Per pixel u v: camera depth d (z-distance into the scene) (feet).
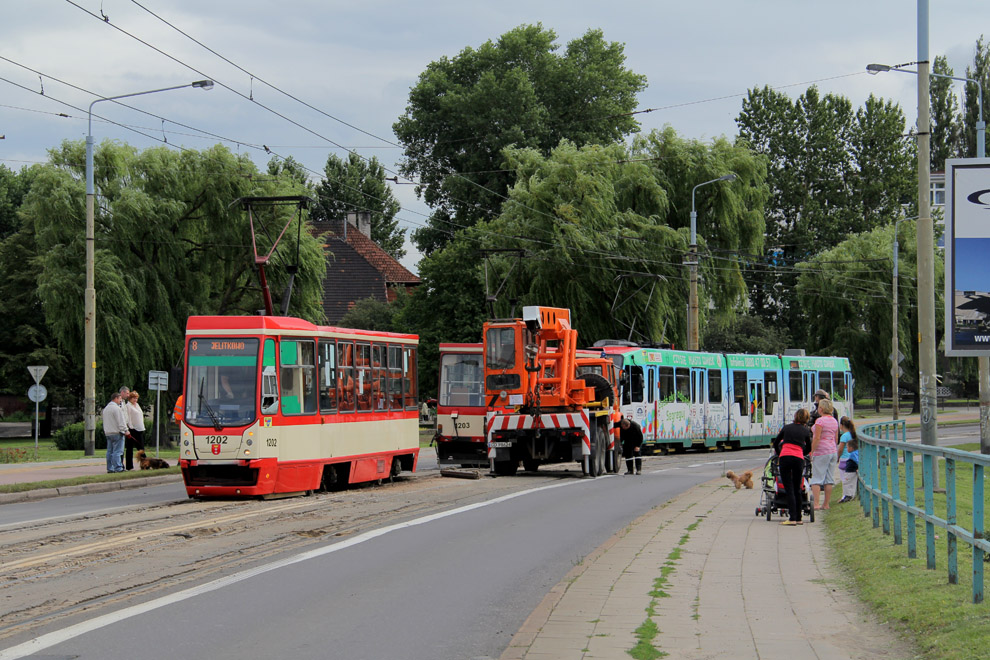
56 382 205.87
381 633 28.35
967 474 78.18
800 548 45.27
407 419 85.71
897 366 191.31
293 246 150.82
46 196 137.28
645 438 121.39
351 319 214.28
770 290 309.42
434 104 236.43
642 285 152.46
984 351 66.49
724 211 169.17
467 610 31.71
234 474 65.82
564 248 146.30
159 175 144.15
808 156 312.09
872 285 234.17
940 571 35.14
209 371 66.85
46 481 77.10
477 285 161.68
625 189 162.40
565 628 28.76
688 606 32.01
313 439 69.87
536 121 221.46
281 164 186.39
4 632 28.07
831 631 28.37
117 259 137.80
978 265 66.49
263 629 28.63
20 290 197.98
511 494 71.46
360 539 47.32
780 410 150.82
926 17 73.20
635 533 50.42
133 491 77.05
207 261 149.89
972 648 23.93
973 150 299.17
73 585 35.14
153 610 31.09
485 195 223.10
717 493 73.56
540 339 89.56
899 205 309.83
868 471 53.11
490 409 89.45
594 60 233.55
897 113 313.53
